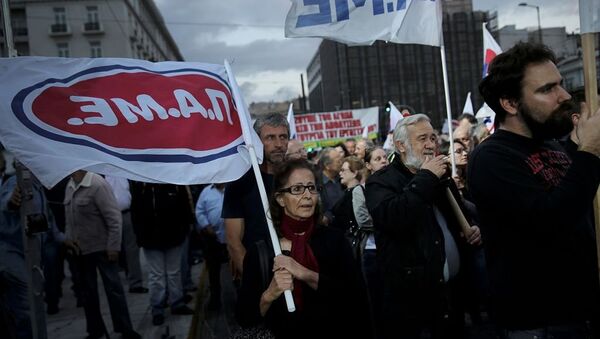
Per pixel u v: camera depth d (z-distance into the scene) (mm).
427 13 4418
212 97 3117
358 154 7992
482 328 4957
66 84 2799
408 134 3436
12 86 2682
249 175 3727
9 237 4555
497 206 2189
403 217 3123
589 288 2182
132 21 60312
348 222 4422
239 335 2611
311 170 2707
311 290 2562
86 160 2684
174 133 2926
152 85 2990
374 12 4160
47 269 6812
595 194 2053
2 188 4578
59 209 6781
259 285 2617
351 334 2609
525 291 2164
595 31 2029
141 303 7188
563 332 2141
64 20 55125
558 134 2189
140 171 2791
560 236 2117
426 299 3273
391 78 84938
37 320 3350
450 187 3703
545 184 2178
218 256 6934
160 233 5961
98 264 5352
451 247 3521
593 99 2010
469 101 10242
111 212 5301
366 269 4238
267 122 3842
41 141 2643
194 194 10008
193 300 7398
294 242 2650
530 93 2160
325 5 4062
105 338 5590
